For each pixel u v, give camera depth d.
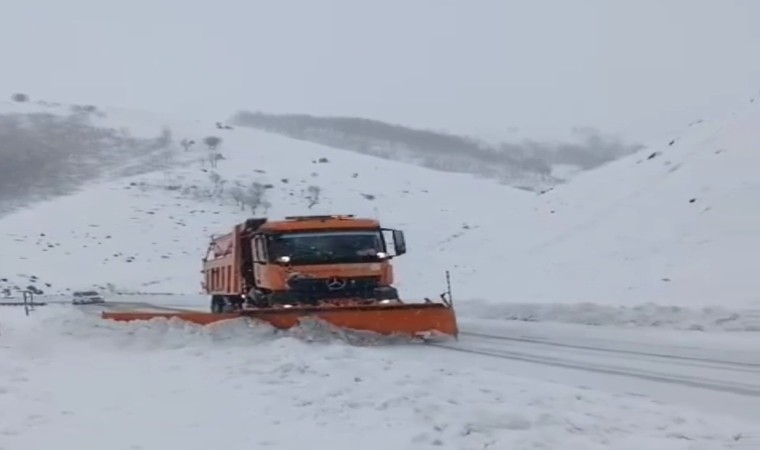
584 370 13.18
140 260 81.44
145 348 16.20
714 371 12.93
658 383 11.74
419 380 10.52
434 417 8.33
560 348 16.56
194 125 157.88
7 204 110.62
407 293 40.28
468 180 121.12
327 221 19.45
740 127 40.34
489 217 59.16
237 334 16.52
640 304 24.05
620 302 26.42
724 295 24.81
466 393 9.62
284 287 18.69
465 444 7.39
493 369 13.25
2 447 7.93
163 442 8.02
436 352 15.86
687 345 16.70
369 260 19.12
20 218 95.94
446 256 50.25
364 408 9.07
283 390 10.36
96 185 116.94
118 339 16.88
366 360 12.56
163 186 104.75
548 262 36.62
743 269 26.86
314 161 126.25
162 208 95.88
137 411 9.61
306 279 18.69
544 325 22.36
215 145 135.62
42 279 74.94
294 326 16.92
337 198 102.12
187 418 9.09
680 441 7.51
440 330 17.81
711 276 27.23
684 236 32.03
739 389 11.18
